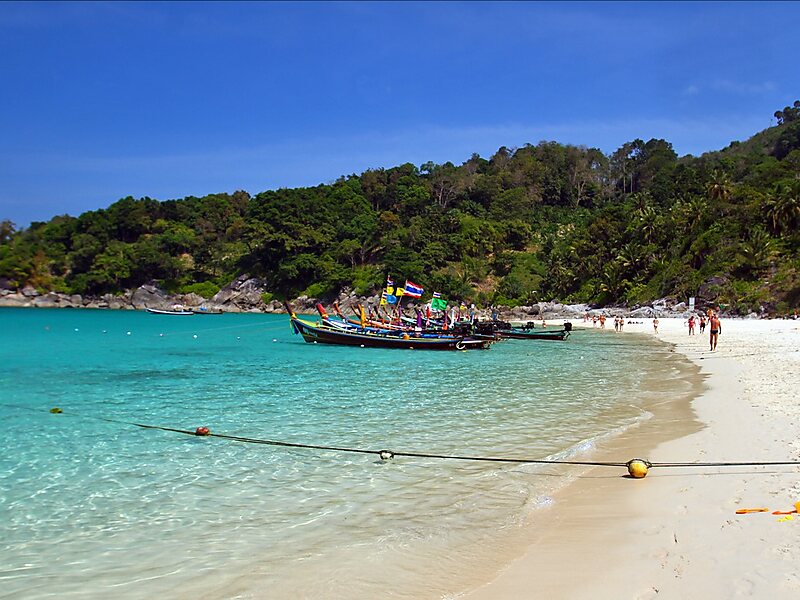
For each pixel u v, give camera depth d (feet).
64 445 47.73
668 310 291.38
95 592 23.31
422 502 32.89
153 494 35.55
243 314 406.00
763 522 24.72
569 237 436.76
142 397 71.26
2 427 54.75
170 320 311.68
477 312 341.00
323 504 33.04
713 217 318.65
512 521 29.30
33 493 36.01
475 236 440.86
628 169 579.48
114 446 47.29
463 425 53.06
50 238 508.53
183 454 44.70
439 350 132.67
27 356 123.75
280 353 127.54
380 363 108.27
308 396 70.59
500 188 536.42
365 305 377.30
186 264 484.74
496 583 22.08
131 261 468.75
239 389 76.84
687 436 44.75
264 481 37.65
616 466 37.78
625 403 63.46
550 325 271.28
